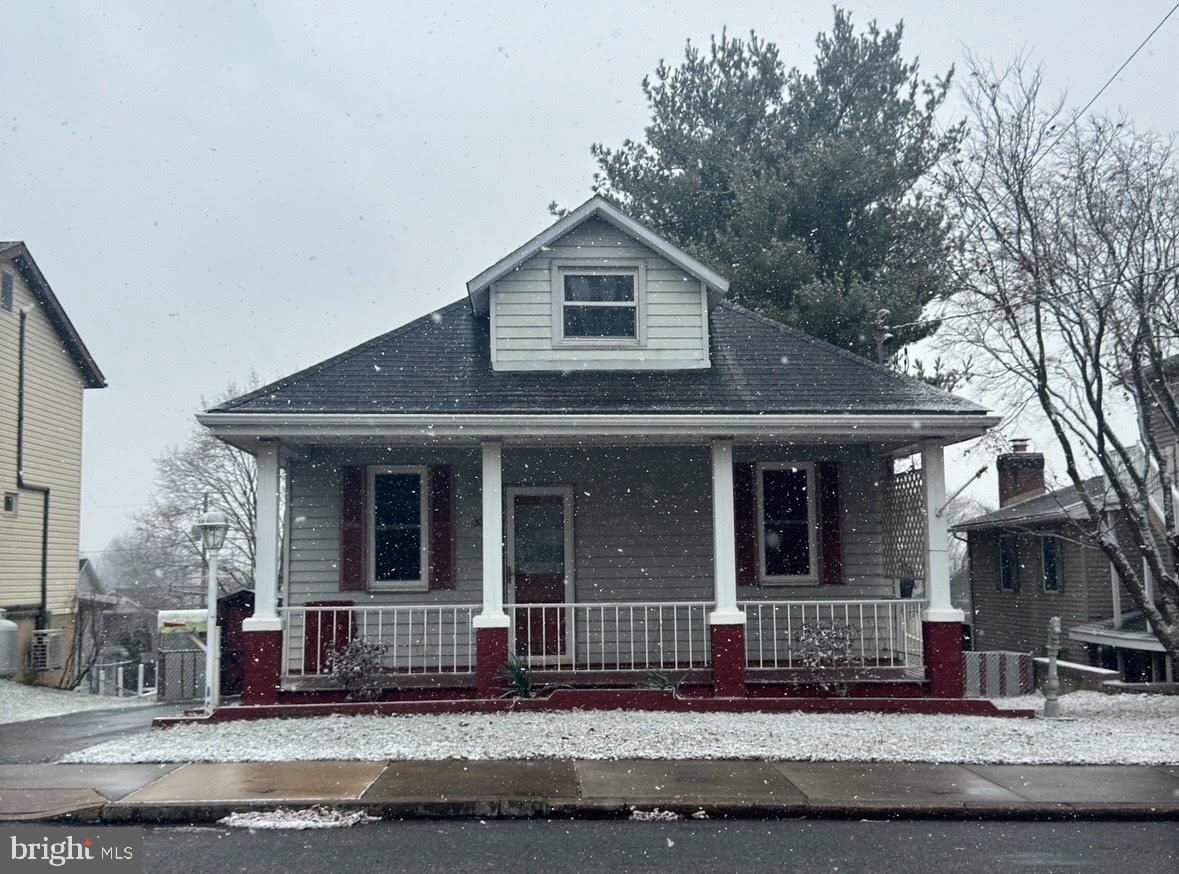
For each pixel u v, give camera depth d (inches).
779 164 995.9
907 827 304.2
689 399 509.4
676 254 543.5
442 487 560.4
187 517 1636.3
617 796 322.0
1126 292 569.6
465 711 472.4
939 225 855.7
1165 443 729.6
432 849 276.4
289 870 255.6
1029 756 385.1
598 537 567.2
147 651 1353.3
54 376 945.5
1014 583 1021.2
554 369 542.0
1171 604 597.9
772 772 358.6
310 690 485.1
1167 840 290.0
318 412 476.7
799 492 579.2
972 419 493.4
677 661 534.0
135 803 309.3
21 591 873.5
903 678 507.5
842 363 558.6
